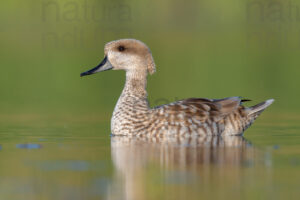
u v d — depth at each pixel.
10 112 30.11
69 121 27.12
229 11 57.16
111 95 36.72
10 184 14.77
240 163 16.92
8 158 17.70
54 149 19.33
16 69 44.56
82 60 47.41
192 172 15.85
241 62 48.16
